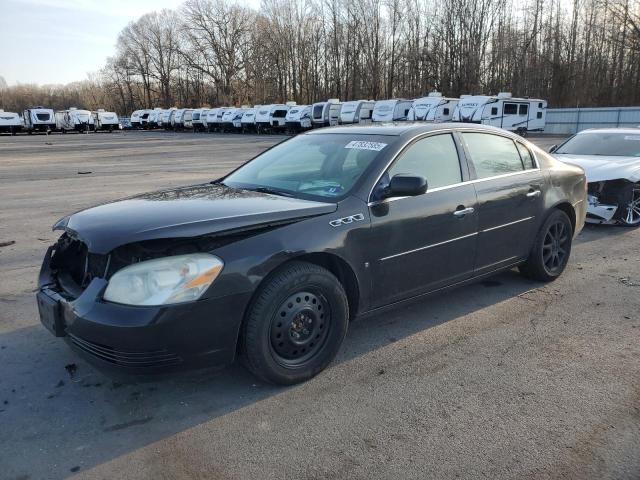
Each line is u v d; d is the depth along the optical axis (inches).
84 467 99.9
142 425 113.0
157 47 3580.2
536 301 184.4
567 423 112.3
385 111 1408.7
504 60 1946.4
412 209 145.6
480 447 104.6
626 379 130.5
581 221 215.3
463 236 160.7
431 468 98.6
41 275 133.0
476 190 164.6
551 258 201.8
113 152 1018.7
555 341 152.5
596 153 345.4
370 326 163.6
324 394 124.7
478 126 176.2
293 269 122.8
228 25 3016.7
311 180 149.9
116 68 3809.1
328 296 129.6
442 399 122.2
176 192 151.9
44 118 2091.5
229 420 114.6
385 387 127.6
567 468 98.2
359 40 2289.6
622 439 106.7
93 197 420.8
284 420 114.4
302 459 101.7
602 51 1820.9
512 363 139.3
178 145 1254.3
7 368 136.7
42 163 768.3
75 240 131.0
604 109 1440.7
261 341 119.6
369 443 106.3
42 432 110.5
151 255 110.2
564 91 1854.1
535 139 1285.7
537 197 187.3
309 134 181.0
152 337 105.9
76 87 4975.4
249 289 115.3
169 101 3654.0
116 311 106.6
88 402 121.7
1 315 171.8
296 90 2719.0
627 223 304.2
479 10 1882.4
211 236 113.0
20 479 96.3
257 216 121.3
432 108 1293.1
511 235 179.3
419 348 148.4
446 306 179.9
